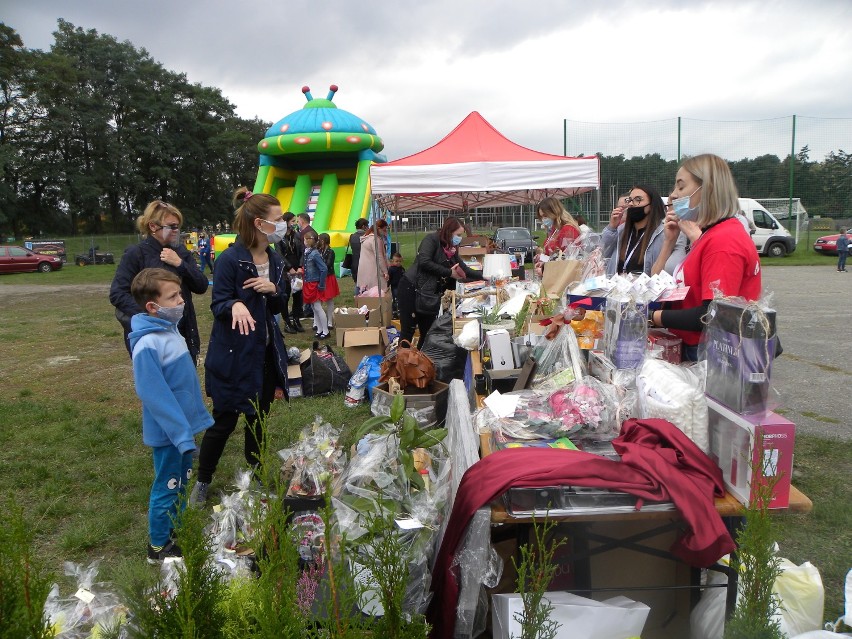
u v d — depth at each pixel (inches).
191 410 119.0
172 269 162.2
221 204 2775.6
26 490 159.6
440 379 196.4
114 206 2427.4
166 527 120.0
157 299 113.0
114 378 285.9
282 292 143.5
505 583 87.0
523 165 281.4
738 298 75.9
